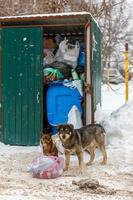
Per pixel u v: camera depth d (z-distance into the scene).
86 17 11.05
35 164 8.41
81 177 8.46
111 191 7.33
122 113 12.14
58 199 6.82
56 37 12.72
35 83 11.53
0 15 18.58
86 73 11.36
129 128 11.58
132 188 7.61
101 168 9.22
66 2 19.67
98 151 10.88
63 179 8.30
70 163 9.82
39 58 11.48
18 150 11.16
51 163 8.39
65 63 11.95
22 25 11.60
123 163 9.64
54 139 10.22
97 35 13.00
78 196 7.01
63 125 9.03
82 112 11.55
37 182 8.06
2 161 9.94
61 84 11.59
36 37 11.47
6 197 6.85
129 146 10.95
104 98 20.42
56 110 11.61
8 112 11.71
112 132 11.49
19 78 11.60
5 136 11.75
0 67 11.70
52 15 11.09
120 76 25.97
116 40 26.73
